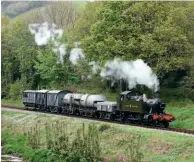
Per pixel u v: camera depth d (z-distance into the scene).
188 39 55.81
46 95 63.00
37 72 79.19
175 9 54.41
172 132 38.28
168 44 53.72
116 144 37.44
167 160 32.34
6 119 56.38
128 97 46.91
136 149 33.00
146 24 56.88
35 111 63.00
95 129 35.88
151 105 44.16
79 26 72.81
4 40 85.94
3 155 39.41
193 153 32.19
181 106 53.31
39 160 35.62
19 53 81.00
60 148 35.84
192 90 55.31
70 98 57.56
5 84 85.31
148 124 44.91
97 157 33.78
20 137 44.31
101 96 54.22
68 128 45.16
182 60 53.66
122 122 46.91
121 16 58.97
